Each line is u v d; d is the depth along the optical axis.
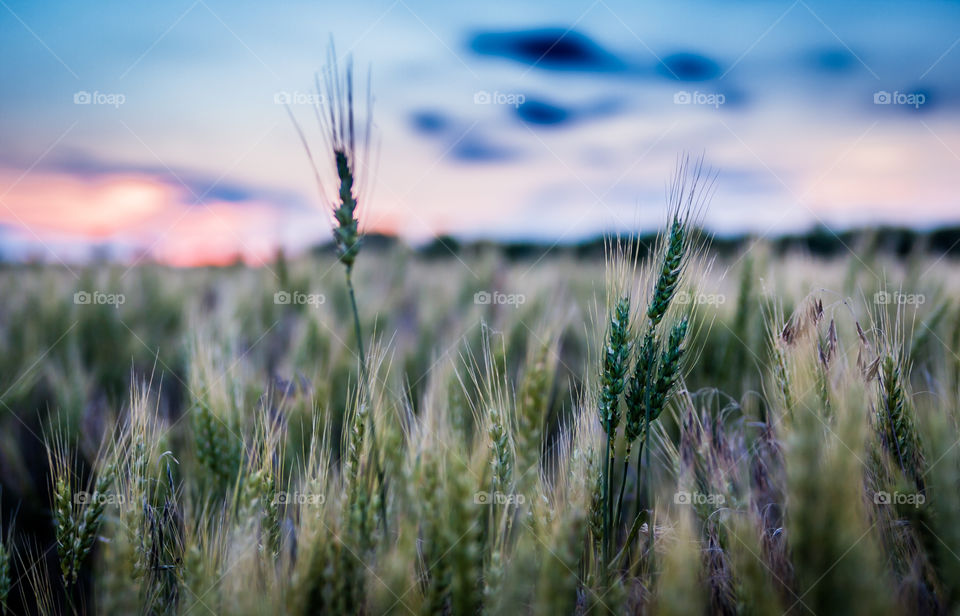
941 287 4.27
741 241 4.43
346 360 4.14
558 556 1.66
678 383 2.45
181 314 6.03
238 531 1.89
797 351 2.16
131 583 1.85
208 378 2.94
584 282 5.86
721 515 2.11
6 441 3.19
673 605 1.61
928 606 1.82
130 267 6.68
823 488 1.51
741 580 1.87
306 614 1.82
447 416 2.33
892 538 2.00
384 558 1.86
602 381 2.23
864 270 4.61
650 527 2.13
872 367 2.20
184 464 2.87
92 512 2.06
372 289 6.65
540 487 2.06
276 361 4.89
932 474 1.91
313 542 1.85
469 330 3.83
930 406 2.40
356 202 2.03
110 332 5.45
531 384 2.07
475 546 1.69
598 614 1.82
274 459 2.44
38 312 5.62
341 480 2.14
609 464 2.21
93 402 3.80
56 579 2.59
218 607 1.78
